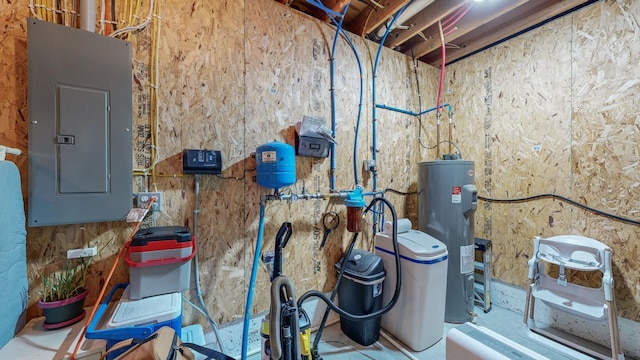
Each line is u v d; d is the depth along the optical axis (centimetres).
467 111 285
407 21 244
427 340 188
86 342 105
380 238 212
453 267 225
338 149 227
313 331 208
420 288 185
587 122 204
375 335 196
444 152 302
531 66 235
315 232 213
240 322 177
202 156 159
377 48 255
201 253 165
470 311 227
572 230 211
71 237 133
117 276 143
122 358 86
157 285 124
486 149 269
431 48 269
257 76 186
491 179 265
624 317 185
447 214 227
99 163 128
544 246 205
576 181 209
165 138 154
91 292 137
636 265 181
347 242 231
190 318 161
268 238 190
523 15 231
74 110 123
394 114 268
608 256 176
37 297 125
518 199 244
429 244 198
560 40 218
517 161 245
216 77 171
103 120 129
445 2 212
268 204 191
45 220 118
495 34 252
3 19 121
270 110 192
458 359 98
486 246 244
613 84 192
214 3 170
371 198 246
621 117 188
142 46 149
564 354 184
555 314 216
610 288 171
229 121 175
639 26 180
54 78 119
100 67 128
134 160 146
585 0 198
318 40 216
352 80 236
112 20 141
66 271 130
